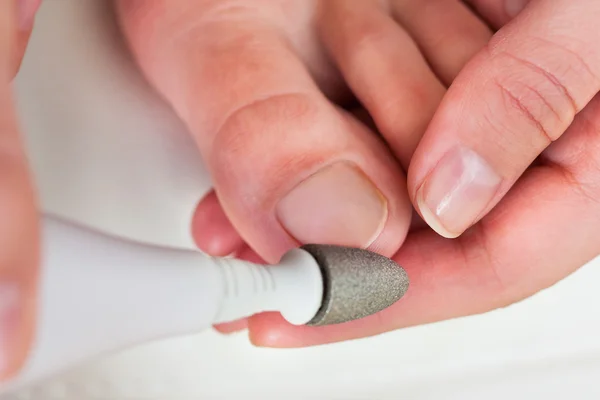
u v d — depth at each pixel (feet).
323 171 0.59
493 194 0.60
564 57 0.59
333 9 0.69
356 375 0.72
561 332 0.73
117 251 0.46
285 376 0.72
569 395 0.71
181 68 0.64
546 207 0.64
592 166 0.62
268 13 0.67
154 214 0.70
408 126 0.64
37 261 0.37
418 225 0.66
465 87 0.60
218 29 0.64
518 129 0.59
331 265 0.53
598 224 0.64
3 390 0.44
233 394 0.71
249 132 0.59
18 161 0.39
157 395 0.70
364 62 0.67
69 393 0.68
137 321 0.46
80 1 0.68
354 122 0.64
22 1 0.55
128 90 0.69
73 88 0.68
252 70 0.62
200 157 0.70
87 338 0.45
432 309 0.66
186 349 0.71
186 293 0.48
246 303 0.51
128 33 0.68
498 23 0.73
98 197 0.68
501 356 0.72
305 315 0.52
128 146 0.69
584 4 0.59
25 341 0.37
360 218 0.58
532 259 0.65
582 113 0.62
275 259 0.59
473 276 0.65
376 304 0.54
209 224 0.70
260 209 0.59
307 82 0.63
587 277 0.73
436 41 0.70
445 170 0.59
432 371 0.72
